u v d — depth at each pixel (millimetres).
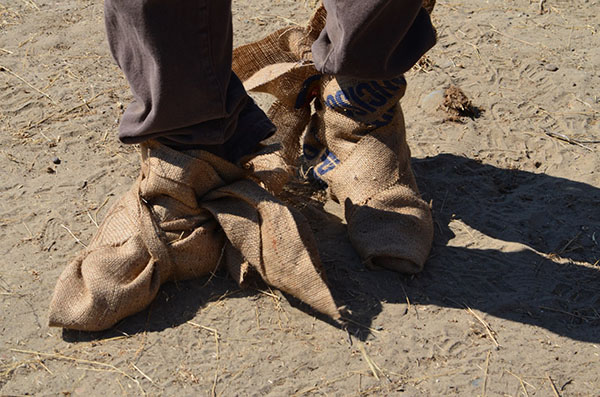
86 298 2207
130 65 2182
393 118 2410
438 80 2902
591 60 3000
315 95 2516
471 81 2914
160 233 2264
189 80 2139
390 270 2340
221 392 2127
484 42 3074
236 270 2289
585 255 2406
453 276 2340
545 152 2686
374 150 2389
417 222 2348
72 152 2621
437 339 2221
